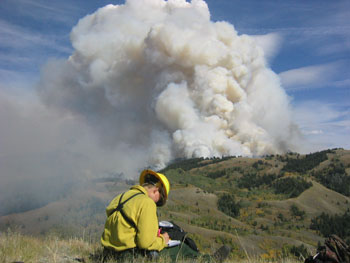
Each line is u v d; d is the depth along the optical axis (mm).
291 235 124250
